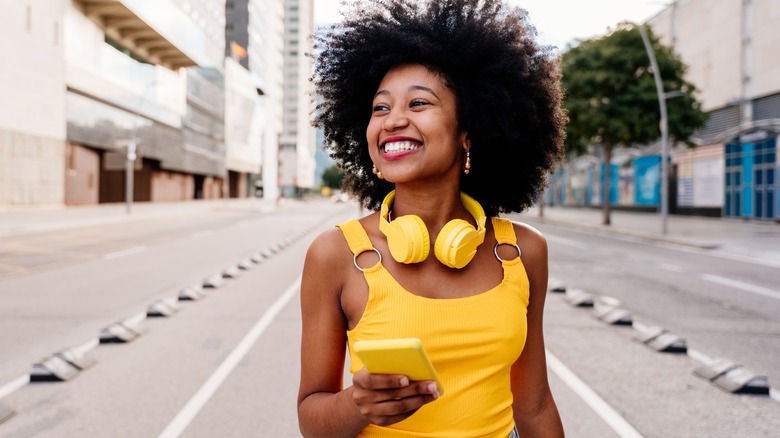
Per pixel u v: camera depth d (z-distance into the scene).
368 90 1.73
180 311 7.51
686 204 35.78
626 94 23.55
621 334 6.40
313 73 1.81
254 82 95.12
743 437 3.67
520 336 1.33
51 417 3.92
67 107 36.72
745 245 17.42
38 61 33.31
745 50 30.14
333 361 1.34
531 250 1.48
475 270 1.36
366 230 1.41
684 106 23.72
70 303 8.02
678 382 4.73
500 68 1.57
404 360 0.96
